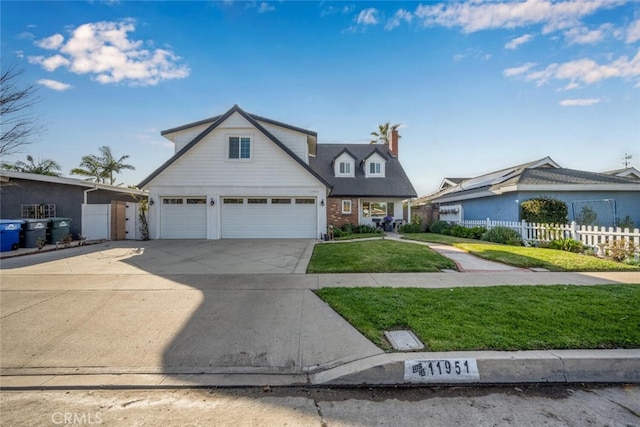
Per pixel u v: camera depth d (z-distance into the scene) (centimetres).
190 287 611
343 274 719
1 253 1056
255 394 283
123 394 285
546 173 1510
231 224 1484
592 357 310
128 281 660
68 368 327
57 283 645
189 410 260
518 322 399
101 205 1498
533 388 293
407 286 605
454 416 249
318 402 271
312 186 1473
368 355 333
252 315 461
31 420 248
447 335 364
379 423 240
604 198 1370
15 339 390
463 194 1844
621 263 789
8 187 1457
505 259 851
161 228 1464
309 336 389
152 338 391
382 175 2181
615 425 238
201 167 1464
